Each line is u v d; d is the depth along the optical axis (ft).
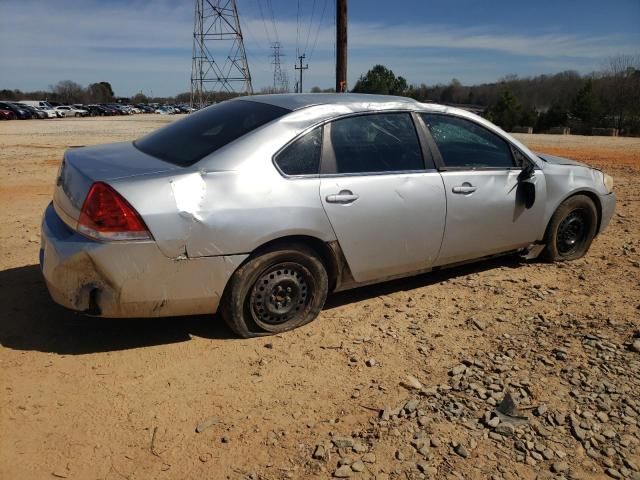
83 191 10.63
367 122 13.24
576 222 17.49
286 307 12.45
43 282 14.99
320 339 12.34
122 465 8.42
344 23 55.98
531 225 16.06
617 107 154.61
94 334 12.28
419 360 11.56
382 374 11.02
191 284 11.01
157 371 10.91
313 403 10.05
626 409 9.85
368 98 13.78
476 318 13.47
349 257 12.85
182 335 12.33
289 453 8.74
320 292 12.79
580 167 17.37
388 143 13.43
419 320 13.38
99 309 10.67
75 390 10.20
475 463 8.54
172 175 10.84
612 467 8.54
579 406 9.93
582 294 14.99
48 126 116.78
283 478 8.21
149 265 10.54
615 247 19.39
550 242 16.92
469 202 14.47
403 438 9.08
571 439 9.12
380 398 10.21
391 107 13.66
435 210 13.87
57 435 9.00
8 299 13.84
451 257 14.70
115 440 8.95
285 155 11.93
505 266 17.16
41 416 9.44
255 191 11.37
